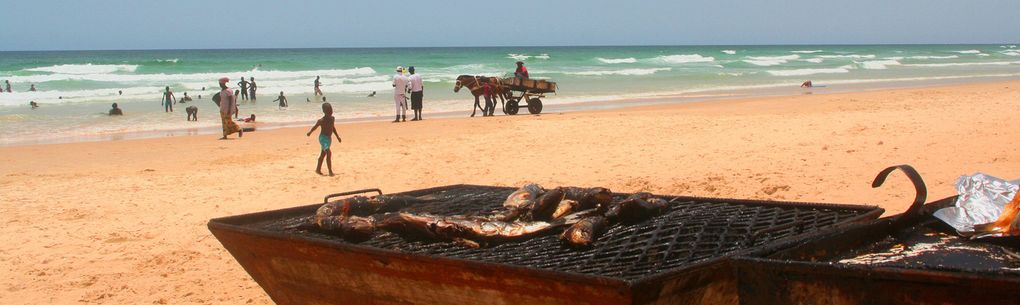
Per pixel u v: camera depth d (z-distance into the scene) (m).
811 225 4.64
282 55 104.25
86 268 7.29
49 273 7.14
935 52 120.12
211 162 13.88
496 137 16.11
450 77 48.06
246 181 11.77
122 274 7.07
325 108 12.09
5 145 18.12
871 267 3.18
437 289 3.96
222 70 57.00
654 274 3.33
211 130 21.23
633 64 70.19
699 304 3.54
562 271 3.46
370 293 4.28
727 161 11.33
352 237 4.64
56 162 14.45
